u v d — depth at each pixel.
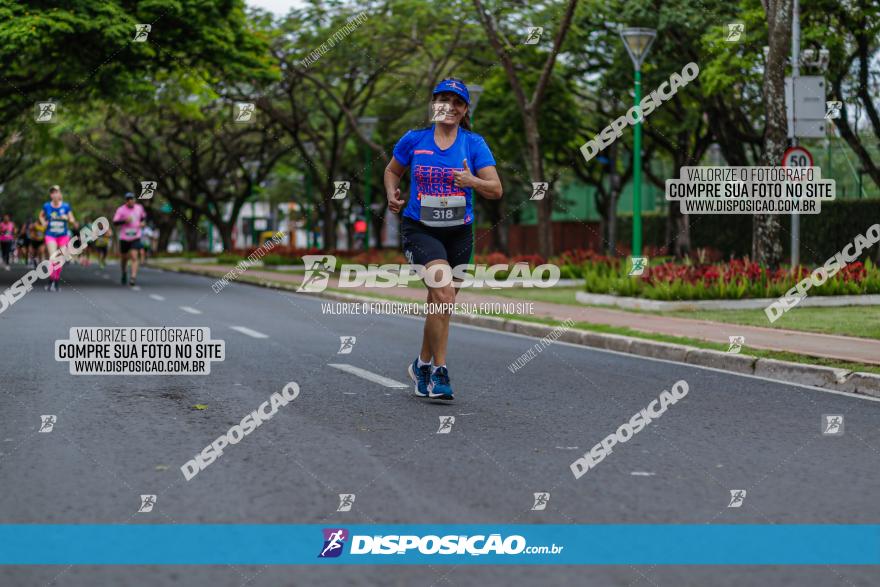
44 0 24.27
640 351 11.72
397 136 42.66
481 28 30.86
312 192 55.06
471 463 5.69
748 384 9.15
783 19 17.38
